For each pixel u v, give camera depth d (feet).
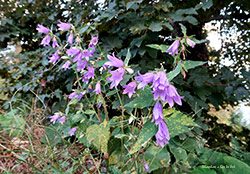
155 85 1.75
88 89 3.65
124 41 5.58
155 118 1.87
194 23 4.74
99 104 3.47
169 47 2.26
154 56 4.82
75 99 3.61
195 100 5.05
